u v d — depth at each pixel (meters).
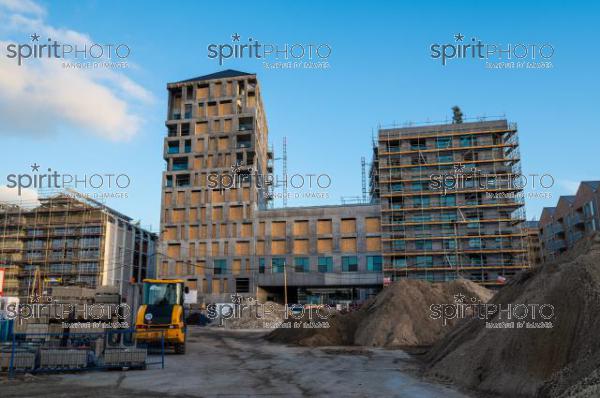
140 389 15.11
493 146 83.12
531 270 20.67
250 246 87.94
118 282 90.50
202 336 42.81
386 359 24.19
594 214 77.88
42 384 15.80
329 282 83.25
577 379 11.59
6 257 86.81
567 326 13.77
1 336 23.14
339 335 34.69
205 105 97.94
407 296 36.22
